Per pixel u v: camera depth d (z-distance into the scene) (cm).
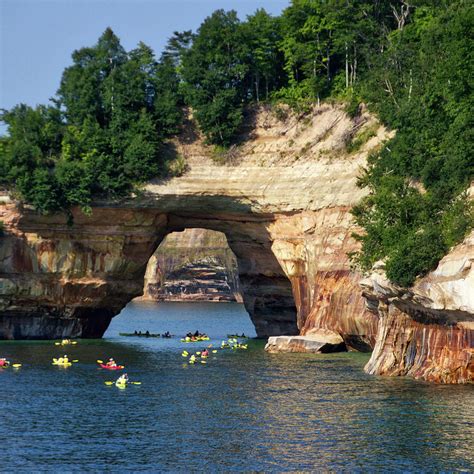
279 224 11681
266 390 7356
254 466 5162
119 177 11594
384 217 8712
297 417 6284
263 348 10888
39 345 11050
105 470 5109
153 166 11694
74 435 5856
